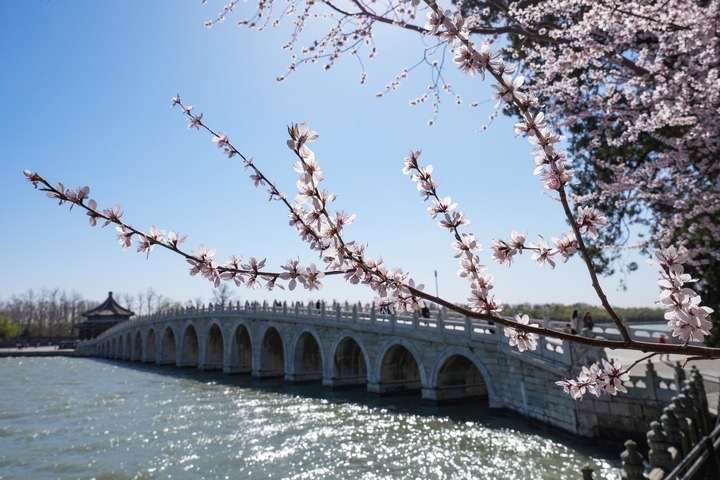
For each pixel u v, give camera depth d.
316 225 2.90
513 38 16.39
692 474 7.02
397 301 3.06
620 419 19.03
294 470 19.44
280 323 48.53
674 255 2.58
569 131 18.28
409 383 36.53
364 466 19.48
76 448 24.17
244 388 45.12
